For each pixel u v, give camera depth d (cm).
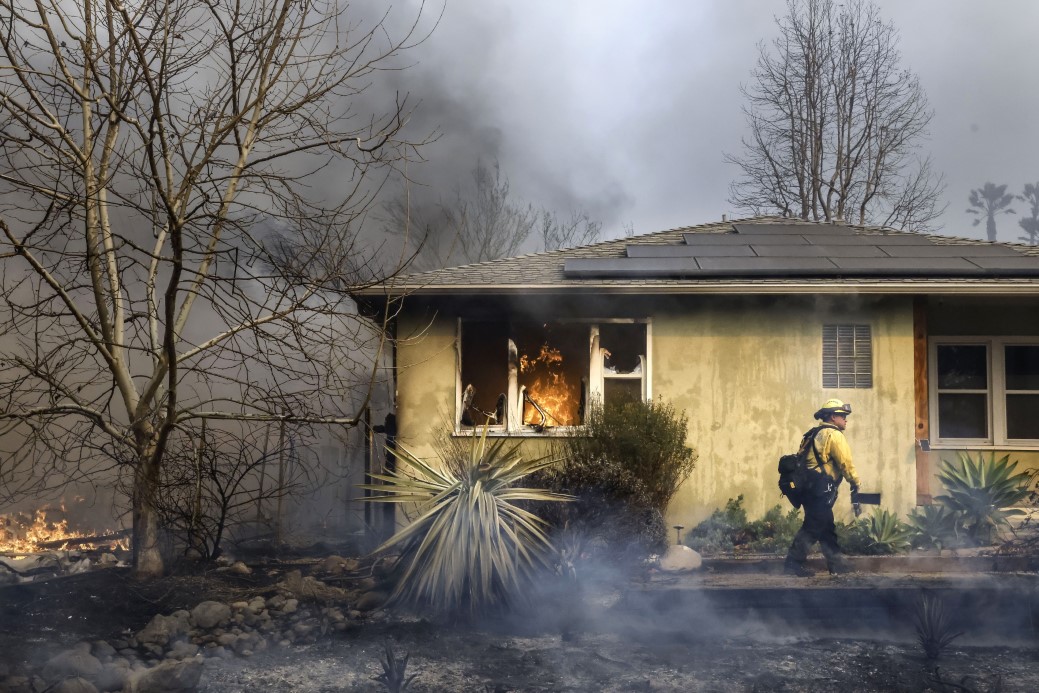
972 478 1020
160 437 799
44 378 752
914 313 1137
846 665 645
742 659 659
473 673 621
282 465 919
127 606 731
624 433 1041
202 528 886
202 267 826
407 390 1134
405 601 771
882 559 930
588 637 714
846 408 911
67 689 535
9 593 749
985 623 746
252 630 698
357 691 581
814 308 1138
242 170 801
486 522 768
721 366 1135
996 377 1180
